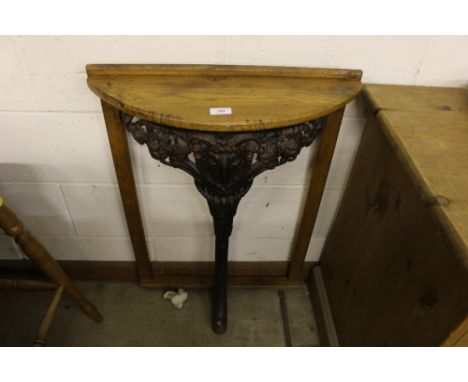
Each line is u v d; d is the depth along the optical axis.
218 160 0.66
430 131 0.68
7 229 0.80
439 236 0.58
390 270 0.73
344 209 1.00
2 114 0.82
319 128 0.71
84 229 1.09
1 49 0.73
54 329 1.11
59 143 0.88
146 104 0.64
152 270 1.19
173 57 0.76
